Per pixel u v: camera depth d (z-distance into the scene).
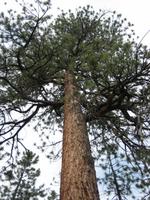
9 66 8.31
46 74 8.75
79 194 5.04
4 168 9.04
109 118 8.33
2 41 8.21
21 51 8.22
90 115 7.52
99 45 8.34
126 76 6.82
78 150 5.99
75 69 8.30
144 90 7.26
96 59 6.93
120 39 9.05
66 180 5.39
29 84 8.80
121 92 7.16
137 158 8.33
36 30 8.57
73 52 8.88
